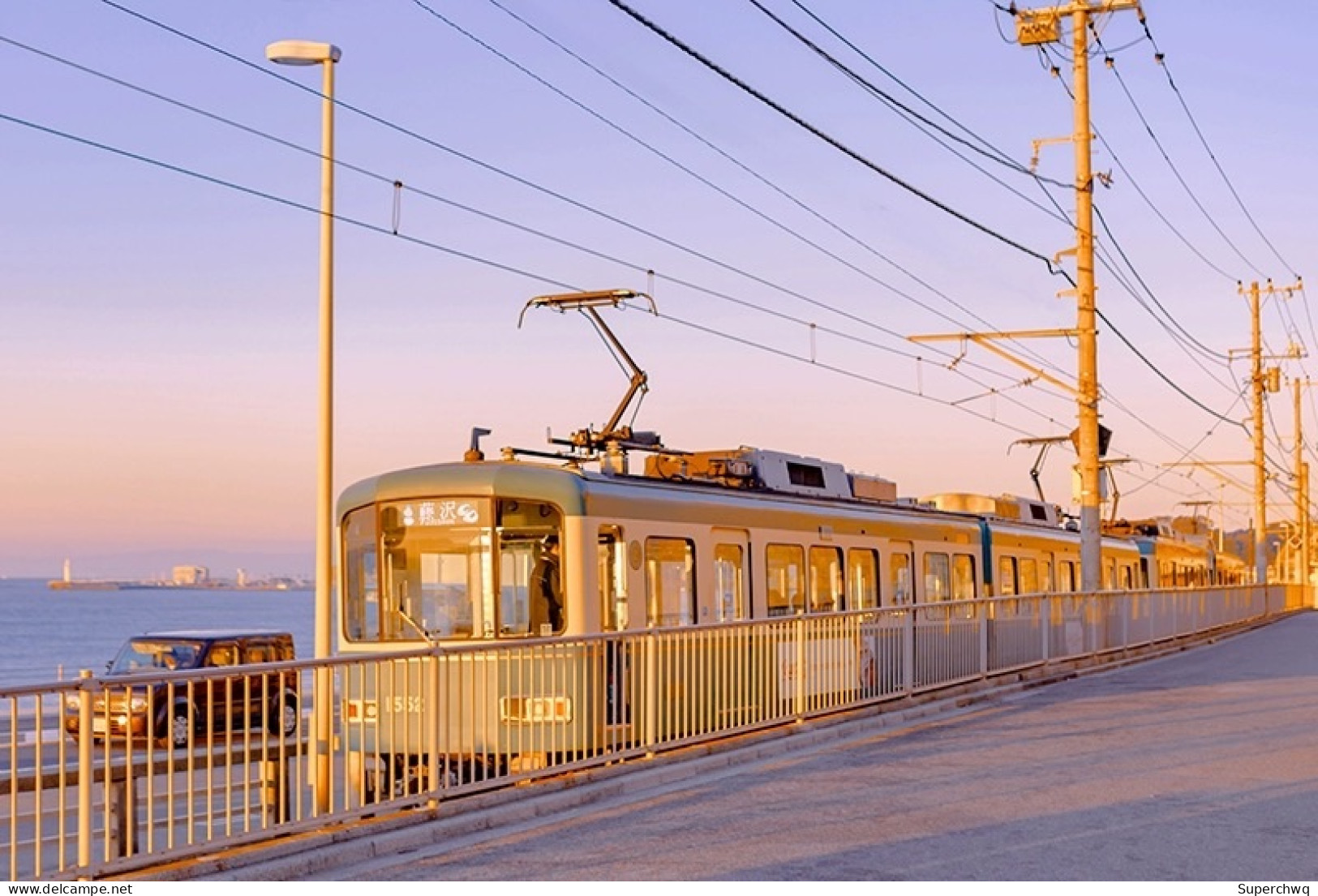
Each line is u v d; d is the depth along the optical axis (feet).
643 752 43.62
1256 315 183.42
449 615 49.80
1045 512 97.19
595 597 48.88
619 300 59.82
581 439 58.18
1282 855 30.91
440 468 50.67
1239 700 65.57
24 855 40.75
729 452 64.54
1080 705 64.34
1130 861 30.25
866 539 67.31
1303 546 245.24
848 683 56.18
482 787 37.50
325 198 56.49
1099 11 91.81
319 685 33.78
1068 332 90.12
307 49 56.70
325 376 55.06
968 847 31.94
